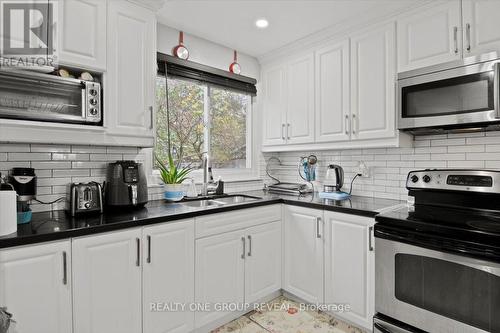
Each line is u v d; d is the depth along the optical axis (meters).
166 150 2.59
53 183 1.90
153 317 1.72
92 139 1.78
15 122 1.48
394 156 2.45
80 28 1.72
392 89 2.15
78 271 1.44
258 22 2.42
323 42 2.61
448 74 1.84
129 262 1.62
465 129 2.01
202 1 2.10
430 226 1.54
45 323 1.35
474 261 1.39
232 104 3.12
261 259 2.34
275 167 3.39
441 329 1.52
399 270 1.70
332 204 2.18
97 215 1.76
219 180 2.71
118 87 1.88
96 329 1.50
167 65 2.46
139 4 1.99
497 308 1.33
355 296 2.00
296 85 2.84
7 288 1.25
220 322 2.12
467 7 1.81
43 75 1.57
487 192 1.66
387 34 2.18
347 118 2.42
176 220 1.82
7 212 1.31
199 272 1.94
